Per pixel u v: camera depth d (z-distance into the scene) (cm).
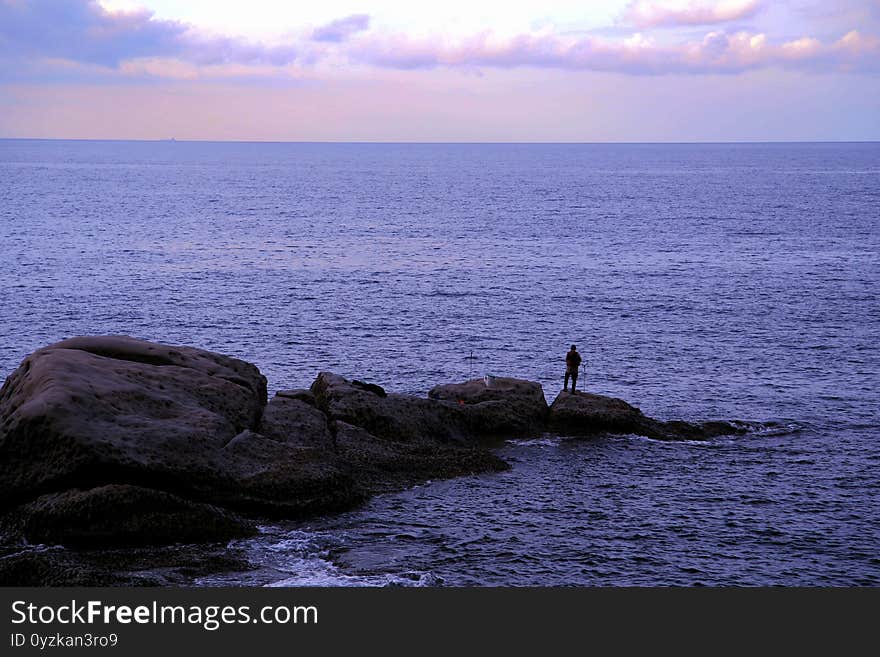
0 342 5800
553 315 7025
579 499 3200
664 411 4519
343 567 2591
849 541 2875
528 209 17050
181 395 3152
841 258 10419
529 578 2573
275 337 6112
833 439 4009
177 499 2697
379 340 6088
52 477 2673
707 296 7900
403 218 15175
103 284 8056
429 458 3469
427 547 2759
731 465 3616
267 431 3297
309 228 13462
